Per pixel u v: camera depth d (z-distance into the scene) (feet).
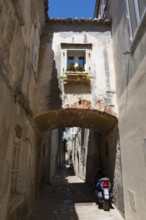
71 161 92.58
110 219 18.85
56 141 68.28
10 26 11.89
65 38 25.68
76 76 23.47
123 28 19.51
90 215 20.08
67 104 22.85
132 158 16.24
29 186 19.58
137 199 14.90
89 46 25.41
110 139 26.17
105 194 21.85
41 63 24.34
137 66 15.29
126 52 17.16
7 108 11.71
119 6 21.35
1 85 10.59
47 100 22.91
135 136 15.57
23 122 16.61
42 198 27.58
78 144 63.36
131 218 16.31
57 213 20.70
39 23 23.70
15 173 16.42
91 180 39.63
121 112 20.42
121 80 20.45
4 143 11.20
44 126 28.40
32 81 20.34
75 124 30.30
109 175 26.35
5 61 11.23
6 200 11.57
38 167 26.43
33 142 21.93
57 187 37.93
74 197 28.73
